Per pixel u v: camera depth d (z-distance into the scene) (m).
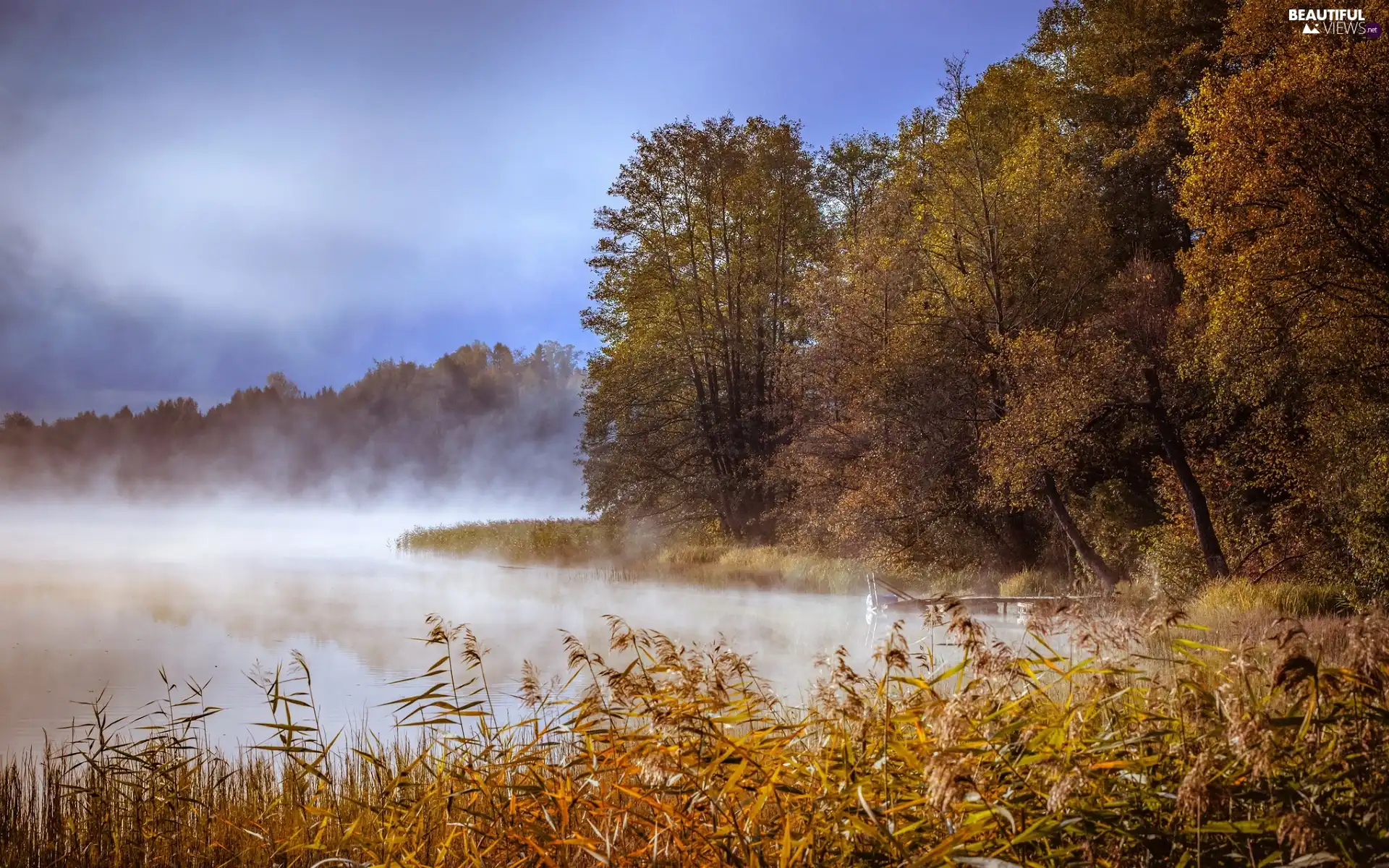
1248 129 16.58
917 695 3.75
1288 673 3.08
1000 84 28.02
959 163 27.61
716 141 44.28
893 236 29.89
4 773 8.42
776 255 45.22
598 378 45.06
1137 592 20.75
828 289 30.66
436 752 7.39
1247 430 22.33
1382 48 15.70
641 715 4.13
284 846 5.25
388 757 6.89
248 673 16.11
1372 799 2.86
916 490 27.28
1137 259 26.23
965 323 27.14
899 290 29.02
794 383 34.28
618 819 3.86
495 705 11.67
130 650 19.14
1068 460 23.09
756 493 43.25
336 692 14.22
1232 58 28.14
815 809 3.34
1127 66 32.75
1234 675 3.41
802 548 34.25
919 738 3.37
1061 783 2.88
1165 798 2.98
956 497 27.80
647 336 45.22
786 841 3.14
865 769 3.43
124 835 6.10
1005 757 3.23
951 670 3.64
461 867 4.16
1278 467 21.27
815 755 3.54
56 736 11.87
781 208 44.38
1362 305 16.58
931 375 27.45
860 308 29.23
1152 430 23.66
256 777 7.42
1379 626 3.35
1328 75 15.95
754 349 45.09
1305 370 18.50
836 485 31.31
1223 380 19.53
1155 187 31.30
